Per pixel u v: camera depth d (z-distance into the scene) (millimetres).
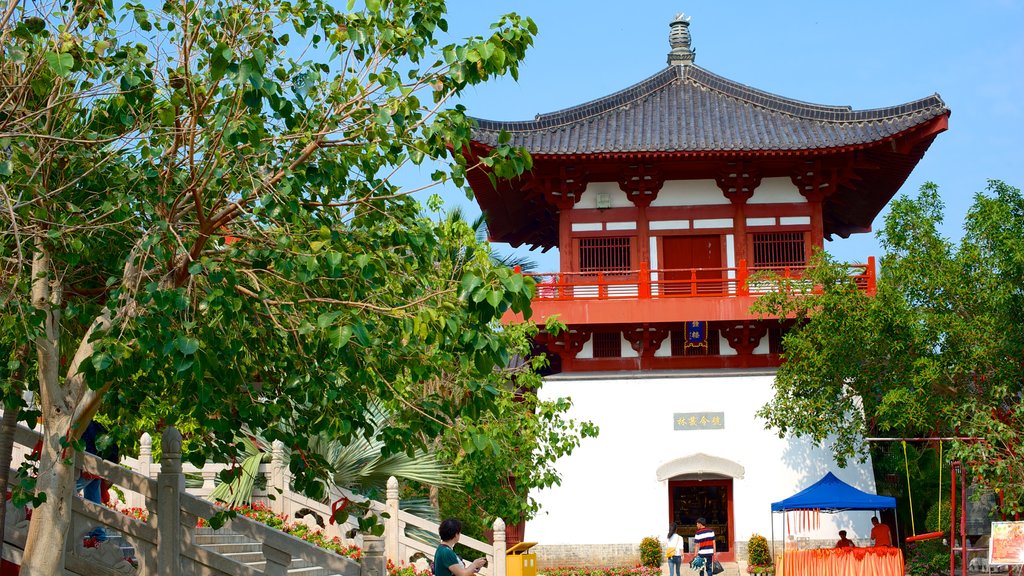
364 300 11812
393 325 11859
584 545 34875
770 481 35000
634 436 35531
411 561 21438
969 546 34656
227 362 11133
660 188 36625
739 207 36219
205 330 10680
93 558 13531
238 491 19141
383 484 23438
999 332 25672
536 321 34719
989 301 25594
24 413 12117
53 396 11344
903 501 39594
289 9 11844
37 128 11766
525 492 26297
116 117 11805
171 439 13766
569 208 36562
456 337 10562
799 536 34562
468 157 34375
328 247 10859
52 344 11391
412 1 11602
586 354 36531
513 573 23484
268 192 10977
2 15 11172
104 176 12125
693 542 35031
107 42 11148
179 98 11125
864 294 28781
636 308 34781
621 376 35875
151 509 13641
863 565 28359
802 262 35906
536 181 36125
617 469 35312
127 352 9969
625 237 36344
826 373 29625
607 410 35750
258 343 12234
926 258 26672
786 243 36094
